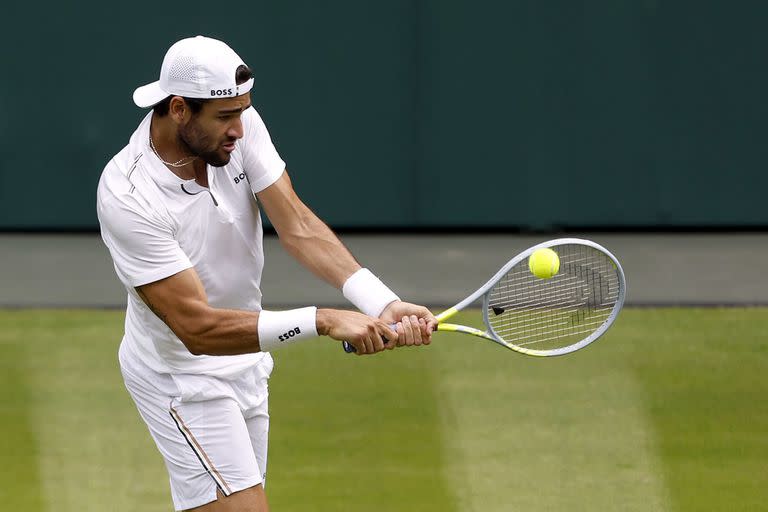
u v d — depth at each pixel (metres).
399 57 33.91
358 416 20.47
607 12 33.41
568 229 35.28
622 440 19.23
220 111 11.40
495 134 34.31
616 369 22.77
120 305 27.86
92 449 19.16
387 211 34.91
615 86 33.84
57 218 35.38
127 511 16.78
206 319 11.84
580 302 15.15
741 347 24.06
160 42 33.88
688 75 33.72
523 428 19.80
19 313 27.11
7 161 35.00
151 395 13.07
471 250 33.09
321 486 17.39
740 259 31.73
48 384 22.19
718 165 34.22
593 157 34.28
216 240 12.41
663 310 26.78
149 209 11.76
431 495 17.05
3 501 17.02
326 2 33.62
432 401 21.16
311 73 34.03
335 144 34.47
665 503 16.72
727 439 19.22
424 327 12.85
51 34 34.00
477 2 33.47
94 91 34.41
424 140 34.41
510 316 15.50
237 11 33.66
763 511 16.38
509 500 16.88
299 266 31.86
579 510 16.50
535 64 33.81
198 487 13.02
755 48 33.50
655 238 34.47
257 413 13.55
